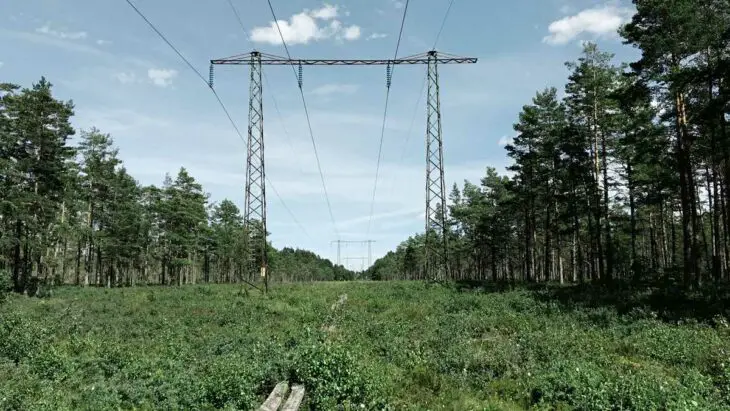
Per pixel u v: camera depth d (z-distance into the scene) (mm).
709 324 18438
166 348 15711
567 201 41750
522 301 26359
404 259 125375
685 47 26516
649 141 33469
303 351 11688
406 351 14484
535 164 46875
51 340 16562
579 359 13180
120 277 70000
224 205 92812
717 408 9109
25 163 39750
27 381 10820
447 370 12727
